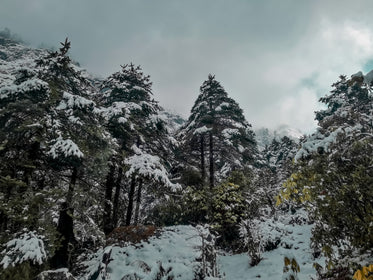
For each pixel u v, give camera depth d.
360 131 3.82
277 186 17.89
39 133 8.12
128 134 14.04
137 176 11.98
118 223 14.91
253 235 10.38
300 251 9.40
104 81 17.45
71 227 9.13
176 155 19.31
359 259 3.71
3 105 8.12
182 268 8.34
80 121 9.38
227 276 9.21
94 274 7.79
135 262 8.84
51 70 10.48
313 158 3.85
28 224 6.70
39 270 6.54
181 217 14.87
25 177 7.81
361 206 3.31
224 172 22.30
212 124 19.97
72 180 9.72
